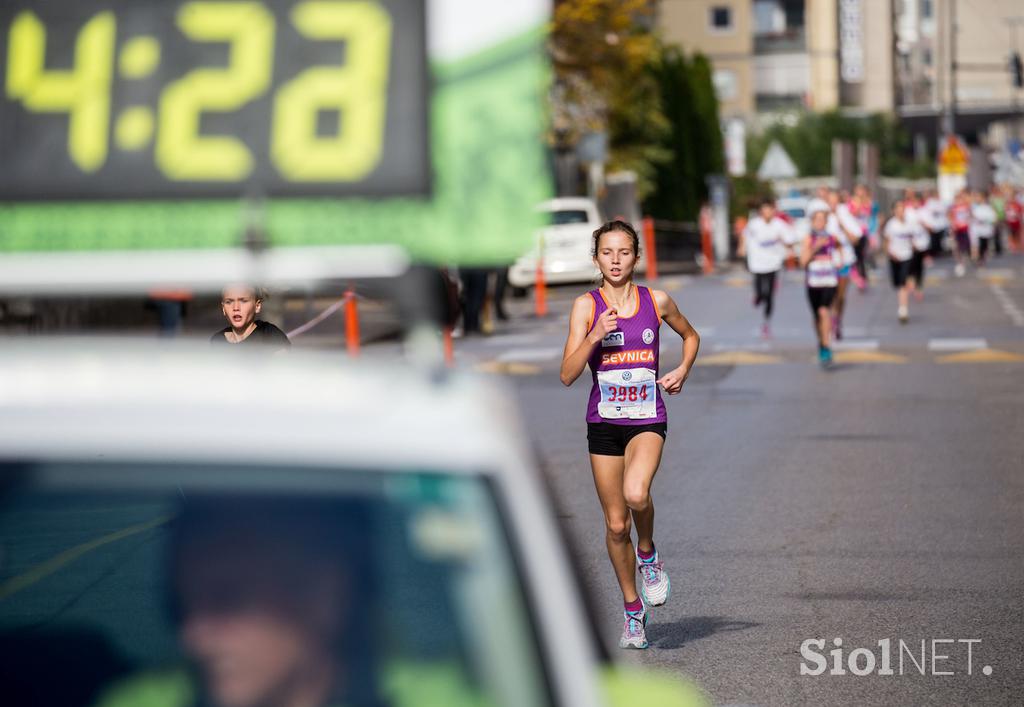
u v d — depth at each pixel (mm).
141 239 9070
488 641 7785
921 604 28016
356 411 8008
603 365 24969
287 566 7941
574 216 120188
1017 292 113750
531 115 8859
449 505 7820
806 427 50750
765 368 67812
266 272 8883
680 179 170500
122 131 9188
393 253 8773
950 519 35438
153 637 8578
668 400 58531
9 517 8078
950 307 99688
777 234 80375
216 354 8969
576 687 7633
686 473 42562
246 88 9102
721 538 33906
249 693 8156
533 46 8836
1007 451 45062
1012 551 32062
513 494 7848
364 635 7961
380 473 7820
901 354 71938
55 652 8844
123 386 8203
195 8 9195
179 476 7773
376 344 77938
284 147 9023
